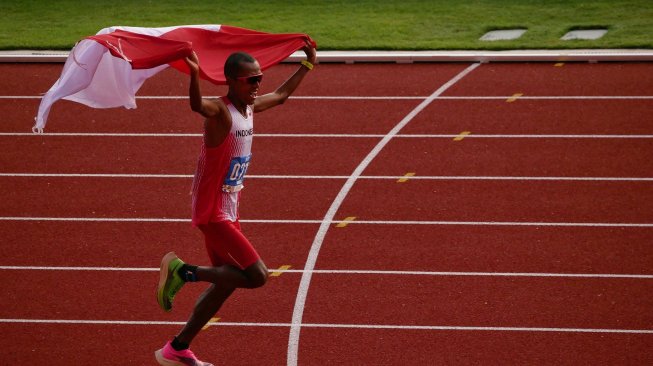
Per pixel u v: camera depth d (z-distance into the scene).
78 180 26.88
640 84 32.75
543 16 41.09
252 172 27.03
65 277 21.75
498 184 25.95
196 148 28.81
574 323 19.44
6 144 29.41
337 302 20.42
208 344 18.98
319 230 23.67
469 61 35.56
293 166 27.36
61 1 45.72
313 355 18.52
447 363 18.12
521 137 28.86
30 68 36.25
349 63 35.88
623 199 24.97
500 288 20.84
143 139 29.55
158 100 32.56
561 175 26.41
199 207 15.42
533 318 19.64
